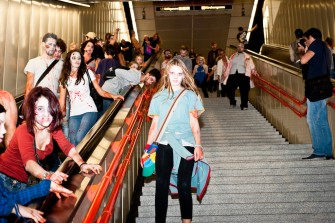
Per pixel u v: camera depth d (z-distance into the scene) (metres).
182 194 3.54
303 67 5.82
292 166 5.65
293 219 4.65
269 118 9.27
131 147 4.54
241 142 7.75
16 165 2.83
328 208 4.82
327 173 5.55
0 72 7.44
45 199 2.20
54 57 5.04
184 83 3.82
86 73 4.89
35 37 9.20
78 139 4.78
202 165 3.79
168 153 3.63
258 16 19.14
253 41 18.73
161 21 19.50
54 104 2.77
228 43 20.69
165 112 3.67
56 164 4.15
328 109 6.32
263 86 9.63
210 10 18.67
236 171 5.58
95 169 2.80
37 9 9.36
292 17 13.66
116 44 9.63
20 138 2.67
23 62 8.46
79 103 4.85
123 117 4.41
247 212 4.85
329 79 5.68
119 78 6.16
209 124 8.84
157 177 3.62
